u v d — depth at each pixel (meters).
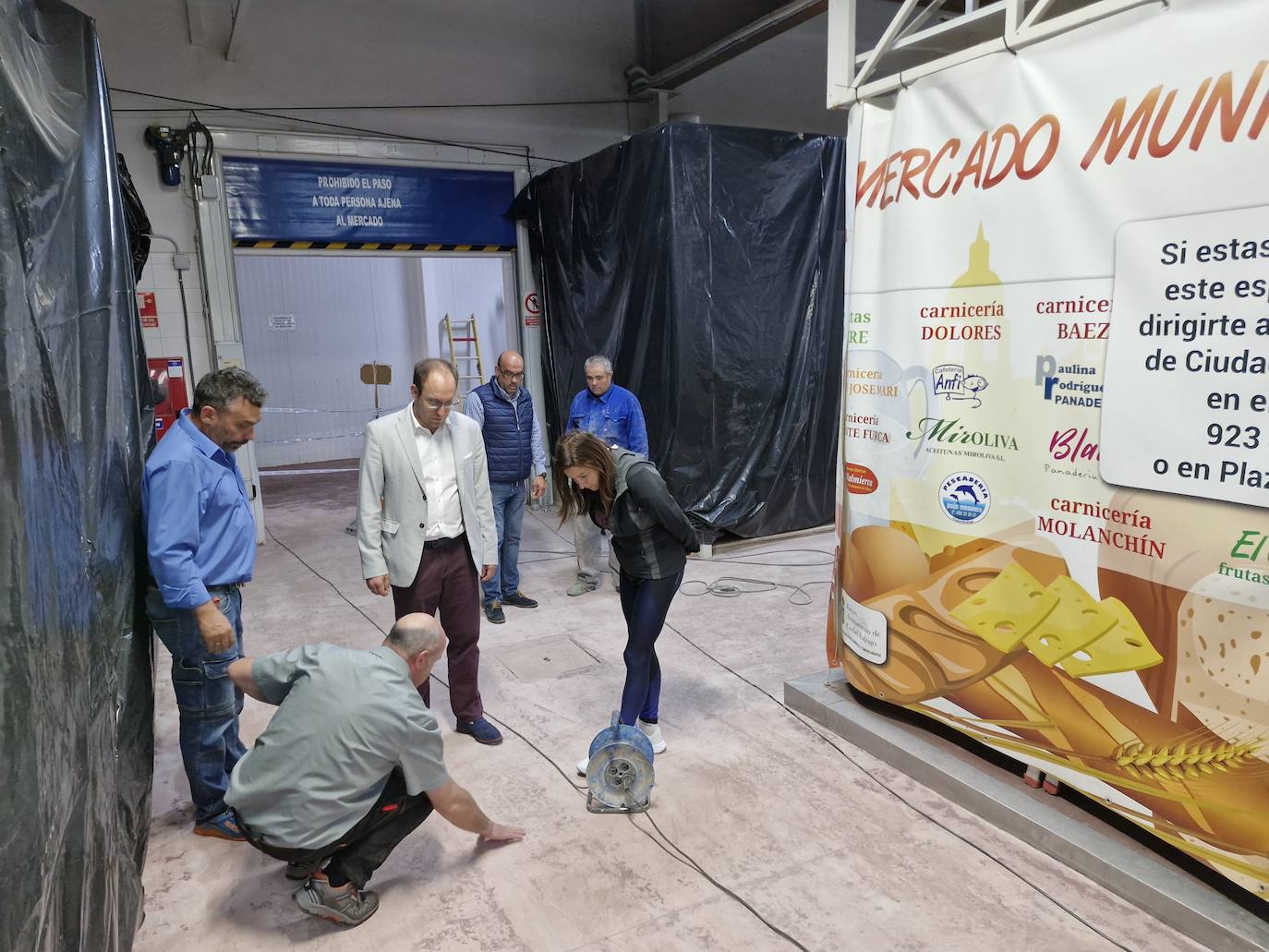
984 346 2.52
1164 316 2.05
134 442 2.46
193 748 2.53
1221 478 1.98
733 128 5.28
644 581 2.85
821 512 6.19
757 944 2.09
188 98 5.82
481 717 3.18
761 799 2.71
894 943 2.07
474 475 3.09
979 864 2.37
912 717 3.11
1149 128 2.05
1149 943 2.05
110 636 1.98
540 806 2.71
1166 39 2.00
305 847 2.07
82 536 1.72
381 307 10.70
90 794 1.60
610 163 5.66
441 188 6.80
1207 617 2.05
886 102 2.86
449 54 6.60
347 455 10.67
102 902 1.67
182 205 5.91
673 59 6.79
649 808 2.68
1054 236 2.29
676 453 5.40
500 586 4.68
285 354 10.06
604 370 4.61
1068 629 2.39
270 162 6.17
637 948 2.08
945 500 2.70
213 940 2.14
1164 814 2.20
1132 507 2.18
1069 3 2.77
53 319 1.67
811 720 3.25
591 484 2.76
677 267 5.20
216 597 2.47
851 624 3.15
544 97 7.03
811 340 5.80
